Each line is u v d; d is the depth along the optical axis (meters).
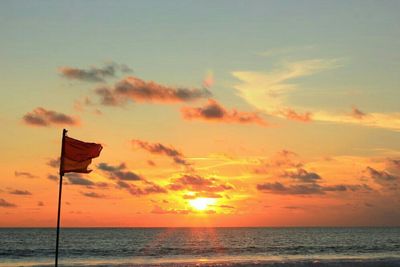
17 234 143.88
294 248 73.31
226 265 39.88
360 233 160.75
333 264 39.31
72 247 77.56
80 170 17.36
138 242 93.88
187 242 93.25
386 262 40.56
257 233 161.00
